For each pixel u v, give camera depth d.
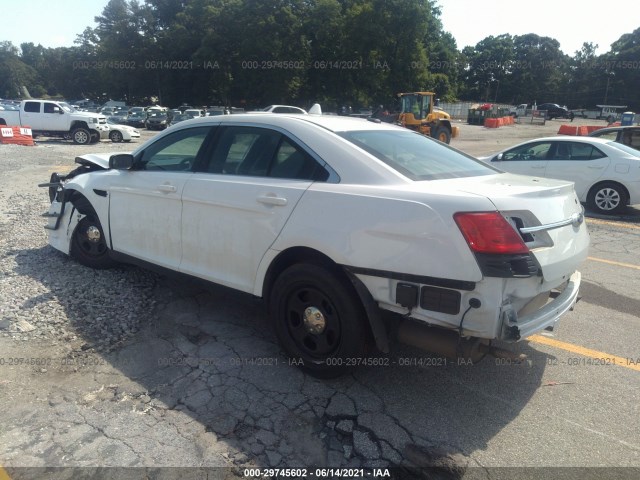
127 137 25.48
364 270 2.95
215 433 2.81
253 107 58.72
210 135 4.03
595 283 5.60
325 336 3.28
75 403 3.05
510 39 110.00
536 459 2.67
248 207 3.49
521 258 2.64
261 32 54.06
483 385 3.38
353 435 2.83
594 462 2.65
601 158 9.69
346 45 53.31
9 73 114.38
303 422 2.92
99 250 5.13
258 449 2.69
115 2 64.62
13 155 17.41
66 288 4.71
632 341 4.11
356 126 3.75
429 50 62.06
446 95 64.50
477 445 2.77
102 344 3.75
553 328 3.17
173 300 4.58
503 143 30.86
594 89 96.75
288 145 3.53
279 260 3.43
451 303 2.72
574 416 3.06
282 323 3.47
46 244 6.16
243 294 3.67
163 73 64.19
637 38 92.69
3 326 3.92
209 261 3.85
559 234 2.96
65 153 18.67
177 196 3.99
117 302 4.46
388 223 2.87
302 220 3.21
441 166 3.49
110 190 4.68
